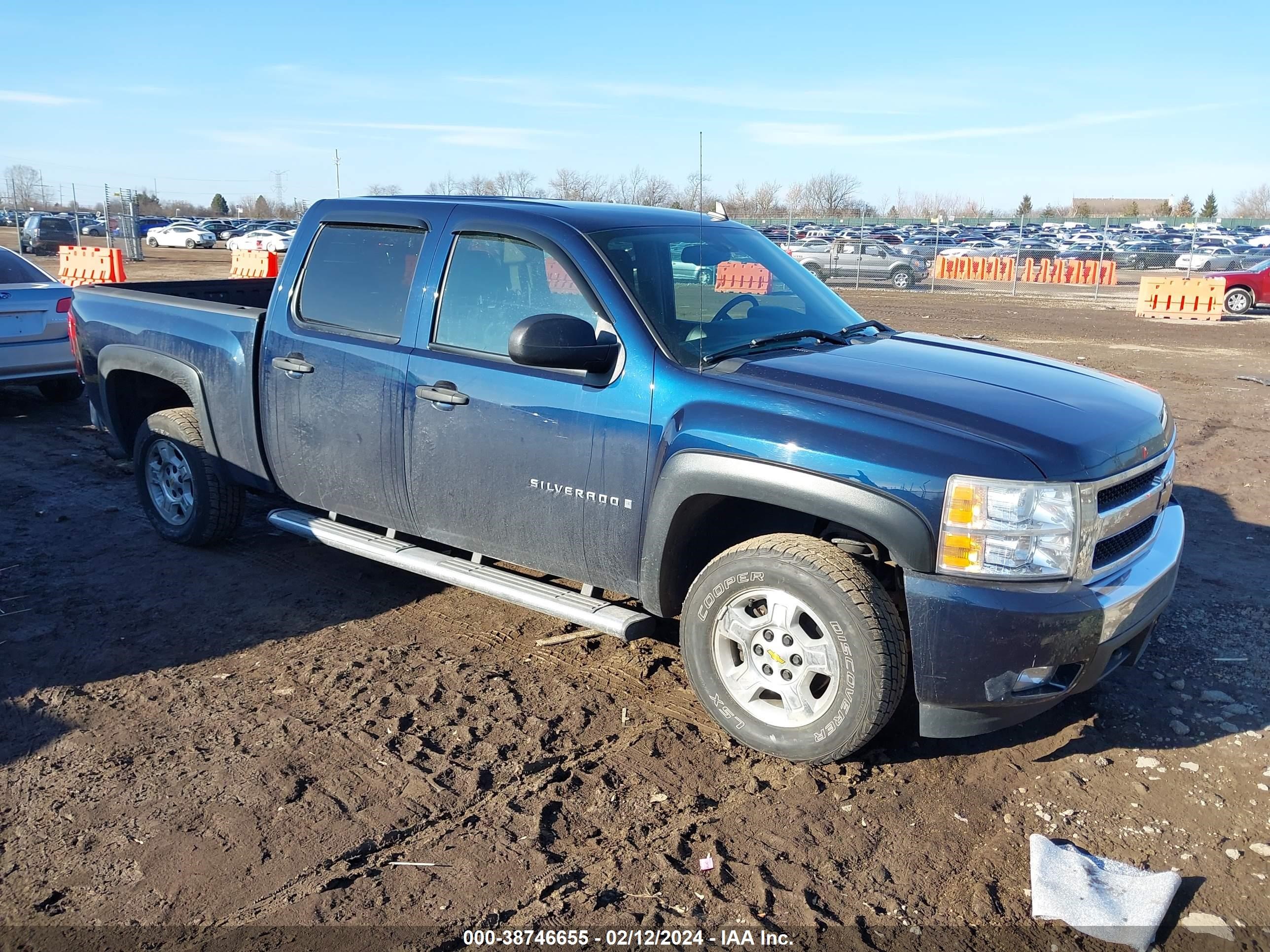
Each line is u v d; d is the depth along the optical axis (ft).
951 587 10.37
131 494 22.22
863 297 88.17
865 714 10.89
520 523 13.47
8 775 11.35
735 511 12.91
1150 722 12.89
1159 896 9.51
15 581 16.98
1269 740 12.45
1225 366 45.27
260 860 9.93
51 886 9.52
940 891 9.70
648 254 13.41
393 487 14.76
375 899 9.40
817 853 10.21
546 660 14.48
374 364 14.57
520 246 13.47
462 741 12.21
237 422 16.69
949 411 11.02
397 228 14.80
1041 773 11.73
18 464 24.39
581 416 12.57
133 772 11.44
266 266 83.71
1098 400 12.19
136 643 14.78
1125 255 135.54
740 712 11.94
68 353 29.30
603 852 10.18
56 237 119.34
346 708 12.96
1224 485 24.16
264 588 16.98
